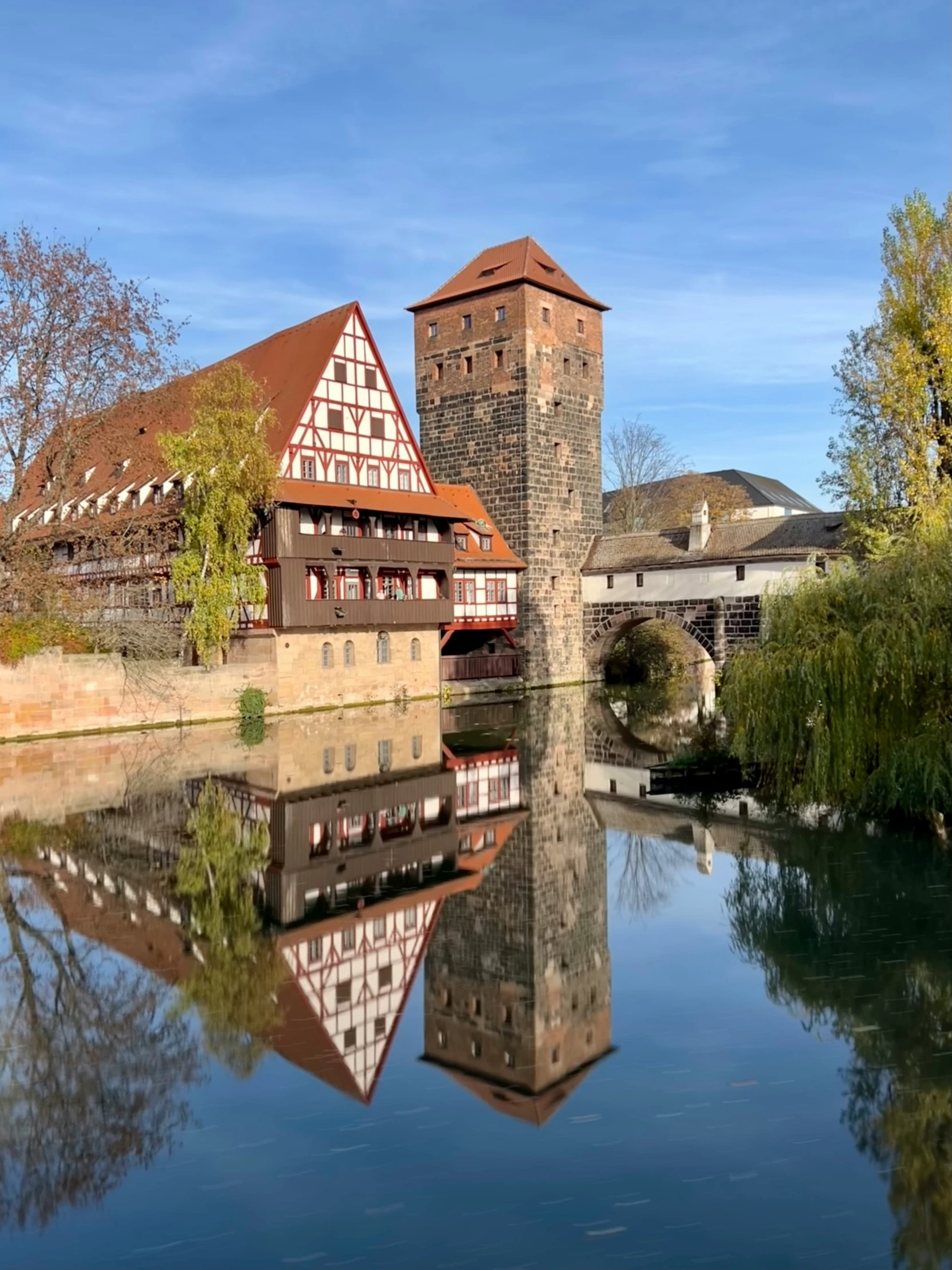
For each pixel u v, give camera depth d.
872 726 16.66
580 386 52.31
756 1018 9.83
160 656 33.03
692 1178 7.07
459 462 52.31
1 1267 6.12
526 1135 7.70
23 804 20.11
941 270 31.70
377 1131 7.77
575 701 43.25
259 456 33.97
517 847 16.91
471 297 51.00
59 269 30.25
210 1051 9.17
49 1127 7.84
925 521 18.88
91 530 32.97
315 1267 6.11
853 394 34.75
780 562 42.41
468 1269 6.05
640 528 75.69
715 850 16.41
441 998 10.42
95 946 11.90
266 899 13.84
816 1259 6.14
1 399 30.09
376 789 22.05
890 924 12.38
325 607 37.34
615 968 11.26
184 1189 6.99
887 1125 7.73
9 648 29.50
